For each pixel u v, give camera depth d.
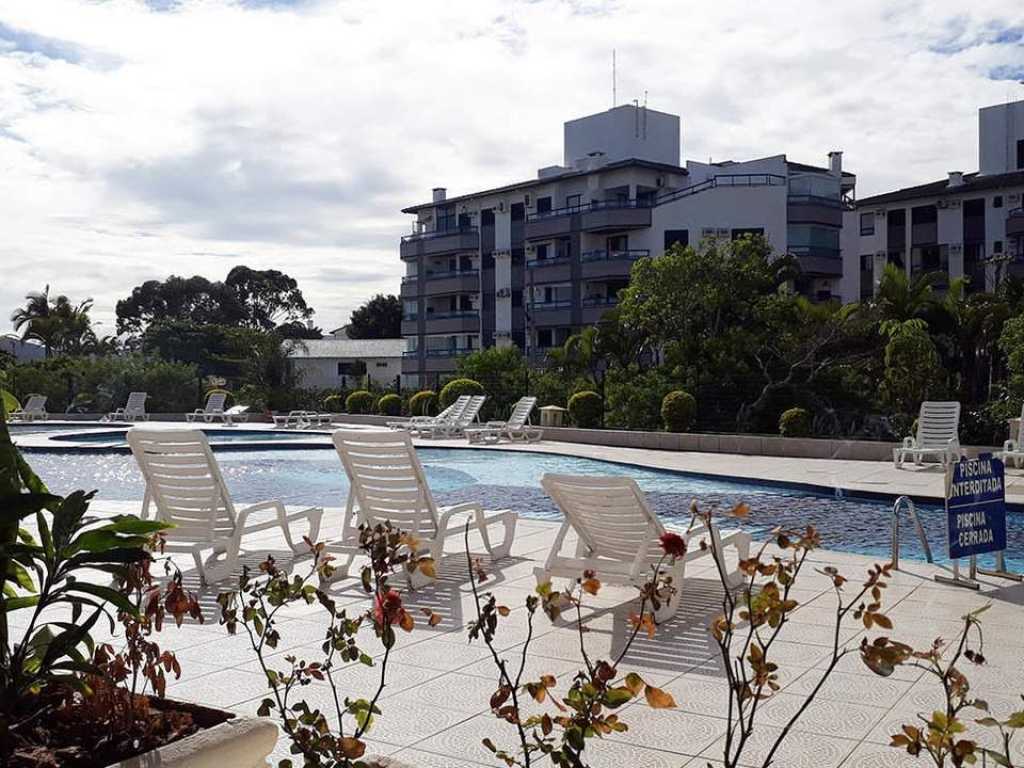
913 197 51.97
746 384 25.62
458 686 5.01
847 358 26.72
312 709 4.65
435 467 20.14
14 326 56.38
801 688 4.88
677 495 15.00
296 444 24.27
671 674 5.16
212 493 7.69
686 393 23.22
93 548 3.13
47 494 2.99
